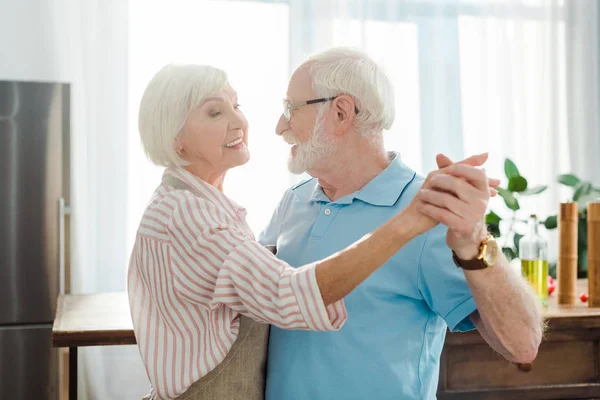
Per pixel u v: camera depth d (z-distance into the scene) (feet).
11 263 10.61
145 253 4.35
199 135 4.42
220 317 4.30
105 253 12.51
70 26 12.51
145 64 12.74
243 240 4.02
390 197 4.91
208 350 4.28
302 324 3.77
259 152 13.10
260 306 3.84
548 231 14.02
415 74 13.89
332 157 5.05
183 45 12.85
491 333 4.44
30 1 12.42
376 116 5.02
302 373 4.70
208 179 4.59
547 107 14.38
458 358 6.91
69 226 10.79
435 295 4.62
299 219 5.34
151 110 4.43
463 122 14.10
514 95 14.29
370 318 4.67
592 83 14.57
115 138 12.55
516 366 6.97
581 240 11.13
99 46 12.47
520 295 4.25
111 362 12.36
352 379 4.61
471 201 3.67
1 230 10.57
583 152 14.56
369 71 5.04
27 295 10.68
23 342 10.67
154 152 4.48
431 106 13.94
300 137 5.11
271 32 13.16
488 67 14.19
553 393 7.05
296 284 3.74
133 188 12.70
